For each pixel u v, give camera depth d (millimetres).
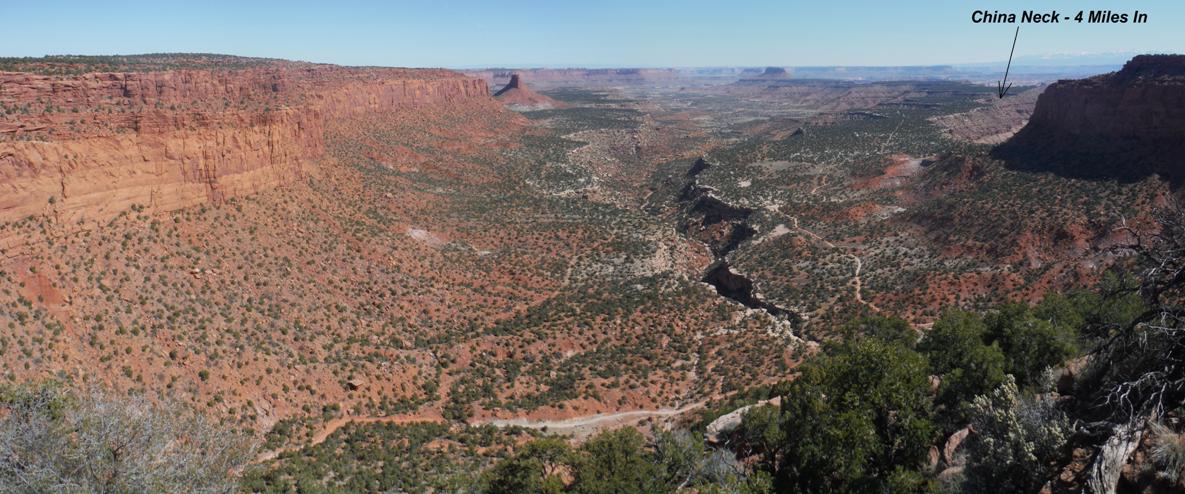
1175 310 17016
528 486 22359
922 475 20891
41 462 15711
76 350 33344
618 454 22953
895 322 40438
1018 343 28703
